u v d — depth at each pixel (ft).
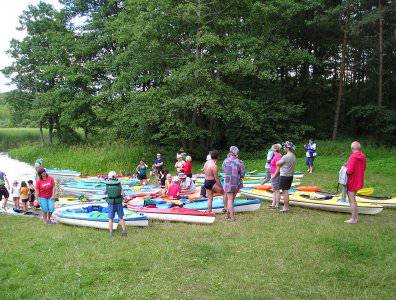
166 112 72.08
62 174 73.26
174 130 77.20
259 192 42.34
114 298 17.79
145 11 76.43
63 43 99.71
